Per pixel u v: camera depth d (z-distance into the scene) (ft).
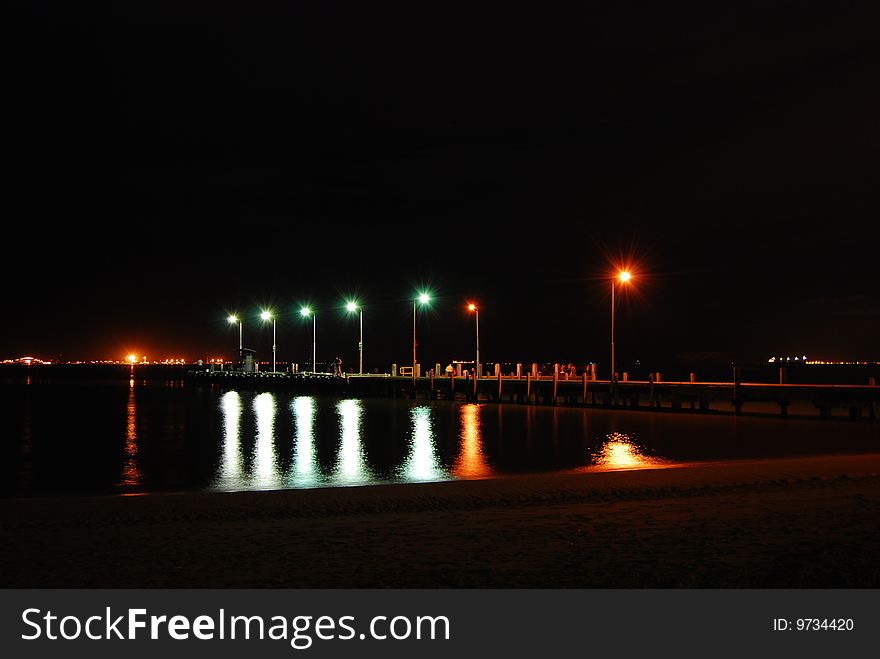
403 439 150.00
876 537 51.01
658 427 162.81
